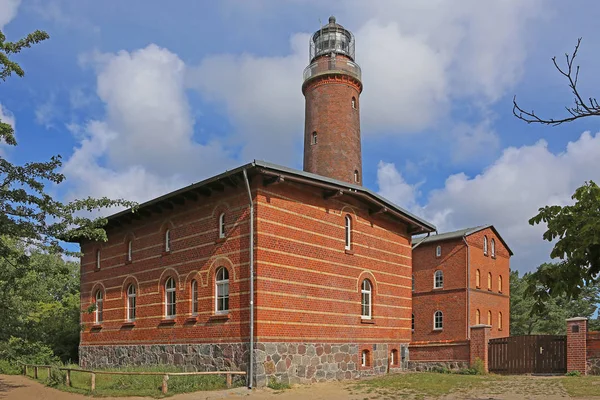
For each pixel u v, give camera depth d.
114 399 15.70
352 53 33.97
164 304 22.47
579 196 5.74
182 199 21.73
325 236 21.31
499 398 15.12
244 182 19.23
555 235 5.69
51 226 16.67
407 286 26.33
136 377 18.09
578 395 15.02
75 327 31.17
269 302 18.55
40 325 22.31
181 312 21.31
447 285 36.94
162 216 23.27
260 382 17.75
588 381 18.02
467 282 35.94
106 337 25.61
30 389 19.08
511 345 23.28
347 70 32.22
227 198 20.12
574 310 50.38
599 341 20.92
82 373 21.70
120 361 24.34
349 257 22.42
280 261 19.20
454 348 24.56
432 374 22.62
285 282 19.27
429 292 37.81
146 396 15.85
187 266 21.42
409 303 26.31
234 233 19.56
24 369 24.52
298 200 20.33
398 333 25.17
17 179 16.11
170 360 21.38
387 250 25.09
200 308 20.44
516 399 14.80
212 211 20.70
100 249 27.25
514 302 50.06
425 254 38.59
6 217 15.86
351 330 21.95
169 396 15.80
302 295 19.86
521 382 18.75
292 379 18.84
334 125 31.41
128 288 24.84
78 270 47.12
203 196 21.12
